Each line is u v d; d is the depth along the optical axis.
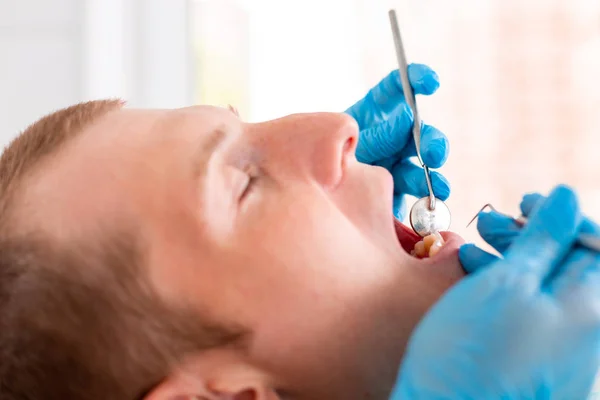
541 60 1.87
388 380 0.69
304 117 0.76
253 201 0.69
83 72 1.53
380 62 1.92
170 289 0.65
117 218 0.66
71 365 0.66
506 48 1.88
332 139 0.73
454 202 1.90
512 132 1.89
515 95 1.88
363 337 0.68
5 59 1.52
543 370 0.59
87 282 0.65
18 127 1.53
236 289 0.65
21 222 0.68
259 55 1.88
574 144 1.85
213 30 1.82
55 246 0.66
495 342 0.59
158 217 0.65
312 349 0.67
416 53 1.91
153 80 1.61
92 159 0.69
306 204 0.69
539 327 0.59
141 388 0.67
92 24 1.52
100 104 0.81
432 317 0.62
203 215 0.65
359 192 0.73
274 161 0.72
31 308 0.66
